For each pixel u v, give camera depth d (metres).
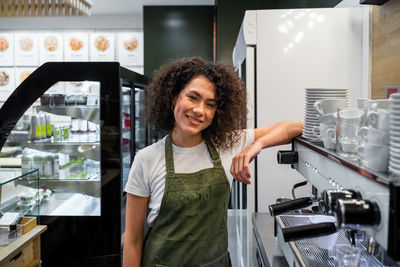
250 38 2.12
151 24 5.05
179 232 1.32
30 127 2.94
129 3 4.94
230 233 3.95
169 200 1.30
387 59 1.72
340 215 0.74
